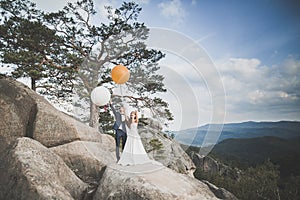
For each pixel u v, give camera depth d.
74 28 9.95
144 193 3.37
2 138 5.25
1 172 3.91
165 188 3.51
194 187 3.83
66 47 10.12
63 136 5.39
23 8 10.21
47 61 10.01
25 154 4.03
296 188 7.78
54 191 3.65
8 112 5.44
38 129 5.34
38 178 3.67
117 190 3.58
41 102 5.80
